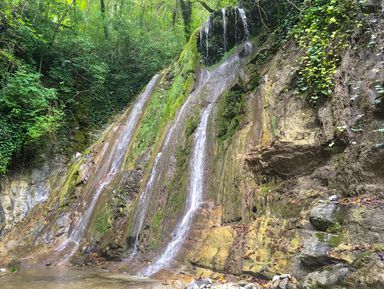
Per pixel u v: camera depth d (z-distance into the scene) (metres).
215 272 6.38
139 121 13.66
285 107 7.88
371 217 5.00
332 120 6.66
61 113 15.31
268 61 9.99
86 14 21.23
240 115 9.12
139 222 9.29
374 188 5.44
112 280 6.82
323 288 4.50
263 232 6.33
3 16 14.50
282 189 6.89
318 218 5.54
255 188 7.39
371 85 6.16
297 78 8.05
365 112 6.09
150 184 10.20
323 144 6.60
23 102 14.44
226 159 8.45
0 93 13.74
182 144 10.21
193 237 7.52
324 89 7.09
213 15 13.65
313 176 6.59
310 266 5.18
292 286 4.92
